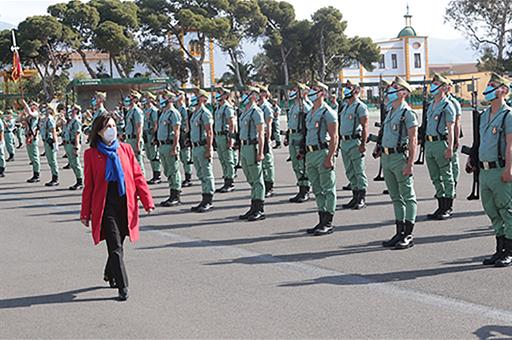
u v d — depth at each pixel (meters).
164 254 8.74
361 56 66.12
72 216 12.13
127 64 57.66
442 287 6.80
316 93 9.57
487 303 6.25
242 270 7.76
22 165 23.22
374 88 72.31
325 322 5.85
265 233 9.87
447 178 10.38
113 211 6.73
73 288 7.24
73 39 50.62
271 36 61.03
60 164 23.16
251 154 10.77
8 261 8.65
